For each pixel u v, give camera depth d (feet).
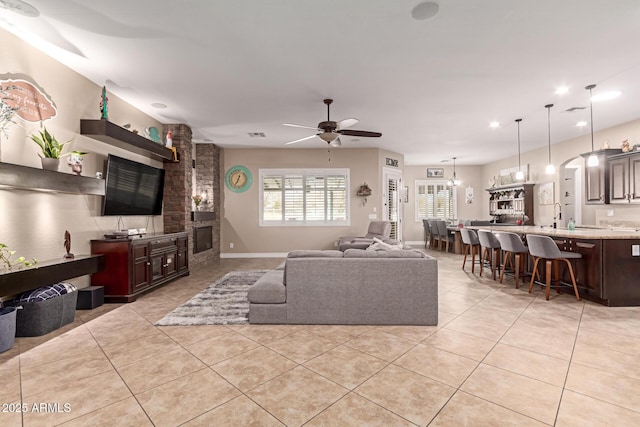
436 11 7.96
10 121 8.92
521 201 25.94
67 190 10.00
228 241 24.47
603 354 7.63
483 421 5.23
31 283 8.45
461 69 11.21
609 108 15.30
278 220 24.59
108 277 12.19
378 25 8.59
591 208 20.74
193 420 5.30
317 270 9.64
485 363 7.21
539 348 7.98
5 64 8.79
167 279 14.93
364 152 24.52
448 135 20.66
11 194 9.00
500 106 15.03
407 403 5.73
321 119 17.03
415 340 8.52
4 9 7.78
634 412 5.44
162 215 17.57
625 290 11.43
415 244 32.83
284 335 8.92
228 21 8.36
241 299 12.62
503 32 8.91
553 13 8.04
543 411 5.48
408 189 33.35
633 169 16.21
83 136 11.67
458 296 12.94
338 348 8.04
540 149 24.50
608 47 9.71
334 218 24.54
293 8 7.84
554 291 13.66
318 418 5.33
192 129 18.94
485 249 17.84
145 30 8.75
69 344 8.39
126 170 13.53
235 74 11.55
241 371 6.91
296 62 10.67
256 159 24.58
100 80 11.98
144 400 5.87
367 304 9.64
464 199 33.12
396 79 12.03
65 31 8.79
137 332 9.22
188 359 7.50
